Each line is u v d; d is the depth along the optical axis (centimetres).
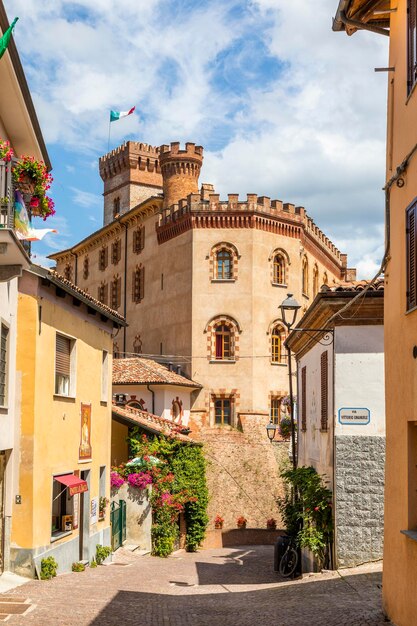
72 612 1440
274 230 5256
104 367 2778
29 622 1311
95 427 2578
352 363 1942
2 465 1878
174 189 5597
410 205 1169
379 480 1919
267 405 5081
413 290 1154
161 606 1595
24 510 1909
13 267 1359
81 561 2405
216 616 1452
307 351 2655
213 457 4859
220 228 5141
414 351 1128
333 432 1958
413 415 1131
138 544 3169
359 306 1905
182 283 5219
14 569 1903
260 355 5078
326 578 1822
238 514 4719
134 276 5988
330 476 2023
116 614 1444
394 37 1305
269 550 3903
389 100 1330
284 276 5316
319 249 6081
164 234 5475
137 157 7631
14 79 1415
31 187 1375
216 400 5053
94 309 2439
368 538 1912
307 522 2067
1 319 1769
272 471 4875
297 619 1340
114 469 3219
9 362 1872
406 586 1155
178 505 3334
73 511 2303
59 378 2223
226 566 2870
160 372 4806
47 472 2036
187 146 5609
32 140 1712
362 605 1424
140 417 3781
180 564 2872
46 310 2039
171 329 5312
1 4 1170
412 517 1159
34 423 1931
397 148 1277
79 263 7350
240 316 5069
